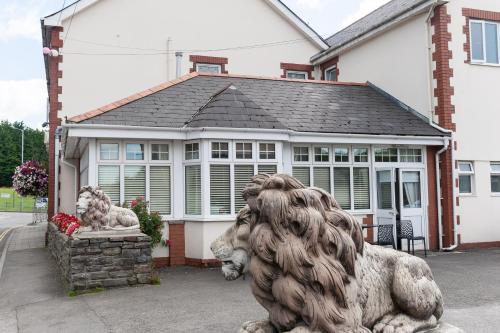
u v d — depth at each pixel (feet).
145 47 55.47
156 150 37.40
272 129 37.01
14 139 239.50
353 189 42.55
